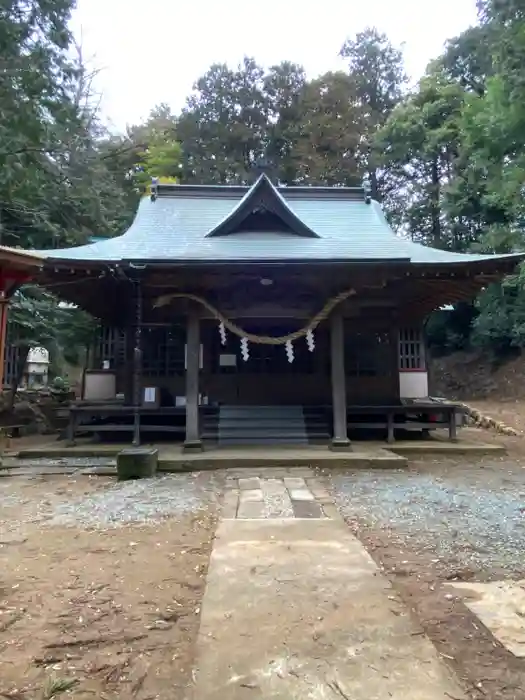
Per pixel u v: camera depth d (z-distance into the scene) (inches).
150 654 105.3
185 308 385.7
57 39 512.1
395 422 478.3
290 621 117.2
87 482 296.4
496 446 398.0
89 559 165.0
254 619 118.3
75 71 549.0
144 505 237.6
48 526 205.6
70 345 670.5
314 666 97.9
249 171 1181.1
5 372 561.3
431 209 1034.7
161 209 522.9
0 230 548.7
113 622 120.0
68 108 540.1
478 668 97.7
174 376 469.7
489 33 534.6
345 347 476.1
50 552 172.6
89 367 644.1
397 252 395.2
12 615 123.6
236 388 466.9
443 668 97.2
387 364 474.9
